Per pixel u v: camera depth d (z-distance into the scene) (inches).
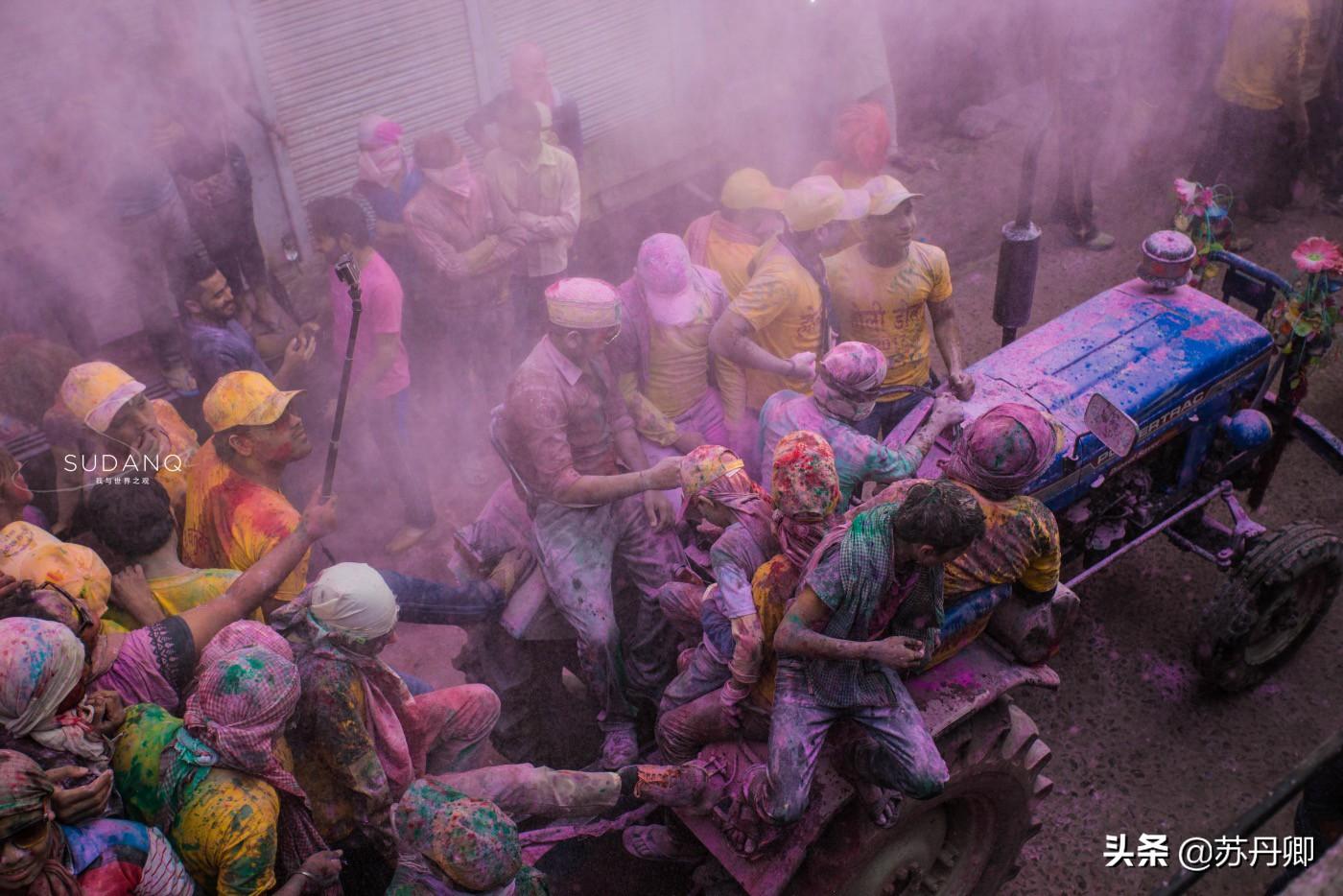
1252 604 167.9
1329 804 123.1
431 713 132.3
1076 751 176.1
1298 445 229.5
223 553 141.2
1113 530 176.7
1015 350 173.0
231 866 97.9
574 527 140.1
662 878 148.4
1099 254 293.6
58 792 90.5
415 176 214.1
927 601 103.0
